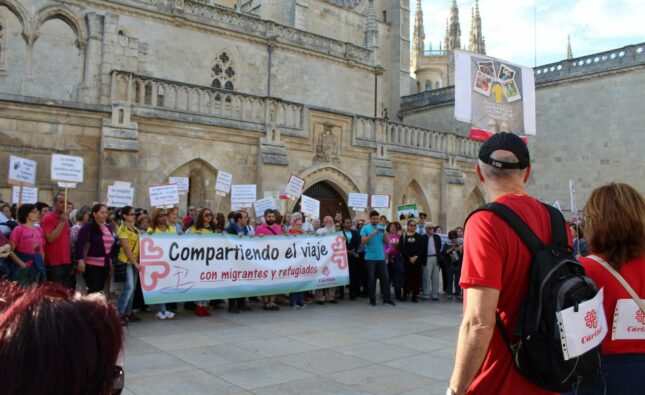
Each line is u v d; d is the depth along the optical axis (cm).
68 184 1353
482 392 315
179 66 2972
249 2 4297
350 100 3844
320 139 2541
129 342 937
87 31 2064
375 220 1461
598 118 3272
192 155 2153
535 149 3569
